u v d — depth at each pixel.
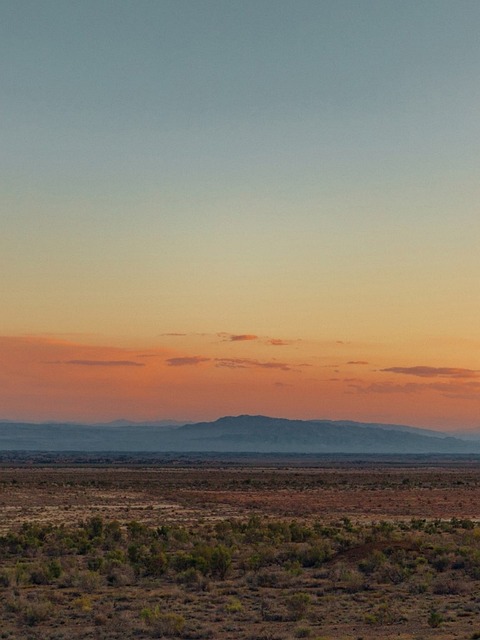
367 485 159.25
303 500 118.75
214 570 47.75
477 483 171.88
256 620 34.28
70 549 60.81
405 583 43.75
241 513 98.12
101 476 195.12
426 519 91.31
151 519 89.50
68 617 35.41
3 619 35.00
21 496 119.38
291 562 51.78
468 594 40.25
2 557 57.09
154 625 31.91
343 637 29.89
